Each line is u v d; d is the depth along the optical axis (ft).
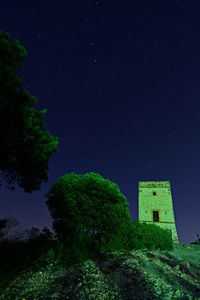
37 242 51.47
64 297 26.66
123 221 69.82
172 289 33.47
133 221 76.23
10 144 38.14
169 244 78.95
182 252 76.95
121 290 30.55
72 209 67.05
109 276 35.53
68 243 53.93
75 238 56.29
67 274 34.40
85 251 49.01
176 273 44.19
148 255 54.75
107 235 65.31
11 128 35.99
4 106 35.17
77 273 34.94
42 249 44.70
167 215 129.39
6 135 36.42
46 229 58.23
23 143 40.37
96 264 41.47
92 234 65.82
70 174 75.20
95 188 71.05
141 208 134.00
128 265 41.22
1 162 41.52
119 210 69.77
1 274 33.71
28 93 38.55
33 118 38.78
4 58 35.96
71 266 39.09
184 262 53.11
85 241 57.62
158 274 40.40
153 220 129.49
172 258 58.23
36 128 39.24
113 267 40.09
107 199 70.59
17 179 46.01
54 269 37.24
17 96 36.91
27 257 40.78
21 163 42.65
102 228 67.00
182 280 39.42
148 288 31.60
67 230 65.41
